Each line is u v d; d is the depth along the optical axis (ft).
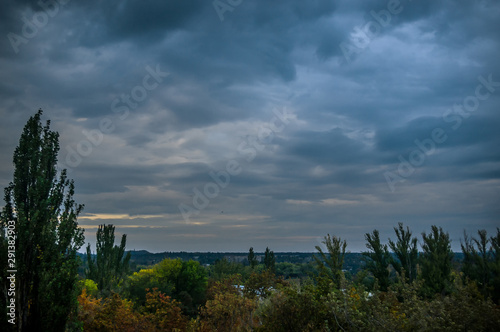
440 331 17.49
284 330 25.80
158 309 59.36
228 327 45.37
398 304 22.71
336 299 23.43
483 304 17.85
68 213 33.24
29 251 30.42
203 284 131.95
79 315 46.75
